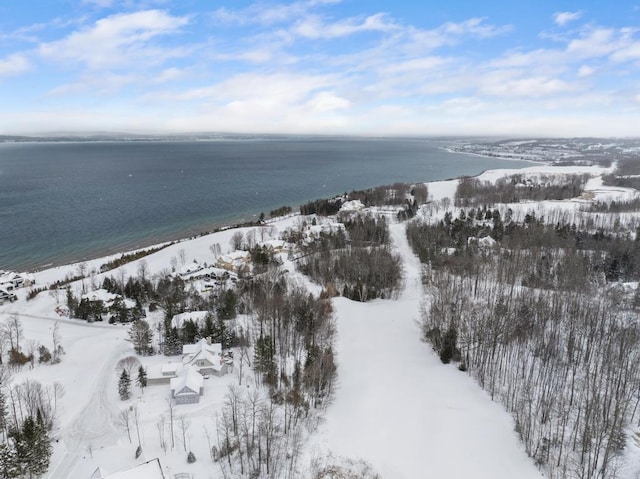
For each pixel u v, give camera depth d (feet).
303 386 275.39
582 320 337.31
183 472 209.56
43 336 373.81
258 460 218.79
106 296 452.76
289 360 317.01
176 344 336.29
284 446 229.45
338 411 263.49
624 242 553.23
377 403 267.59
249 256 589.32
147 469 184.75
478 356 311.27
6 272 576.20
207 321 343.46
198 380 277.23
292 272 537.65
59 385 284.61
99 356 335.06
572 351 307.17
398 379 294.46
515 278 446.60
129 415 256.11
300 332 344.49
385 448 232.94
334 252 557.74
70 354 337.52
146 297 470.39
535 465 220.64
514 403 266.16
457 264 468.34
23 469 203.21
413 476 215.72
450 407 264.11
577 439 231.71
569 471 212.23
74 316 430.20
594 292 393.70
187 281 517.14
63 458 223.71
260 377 293.23
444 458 226.17
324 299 404.57
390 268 472.44
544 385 268.00
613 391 265.54
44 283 551.18
